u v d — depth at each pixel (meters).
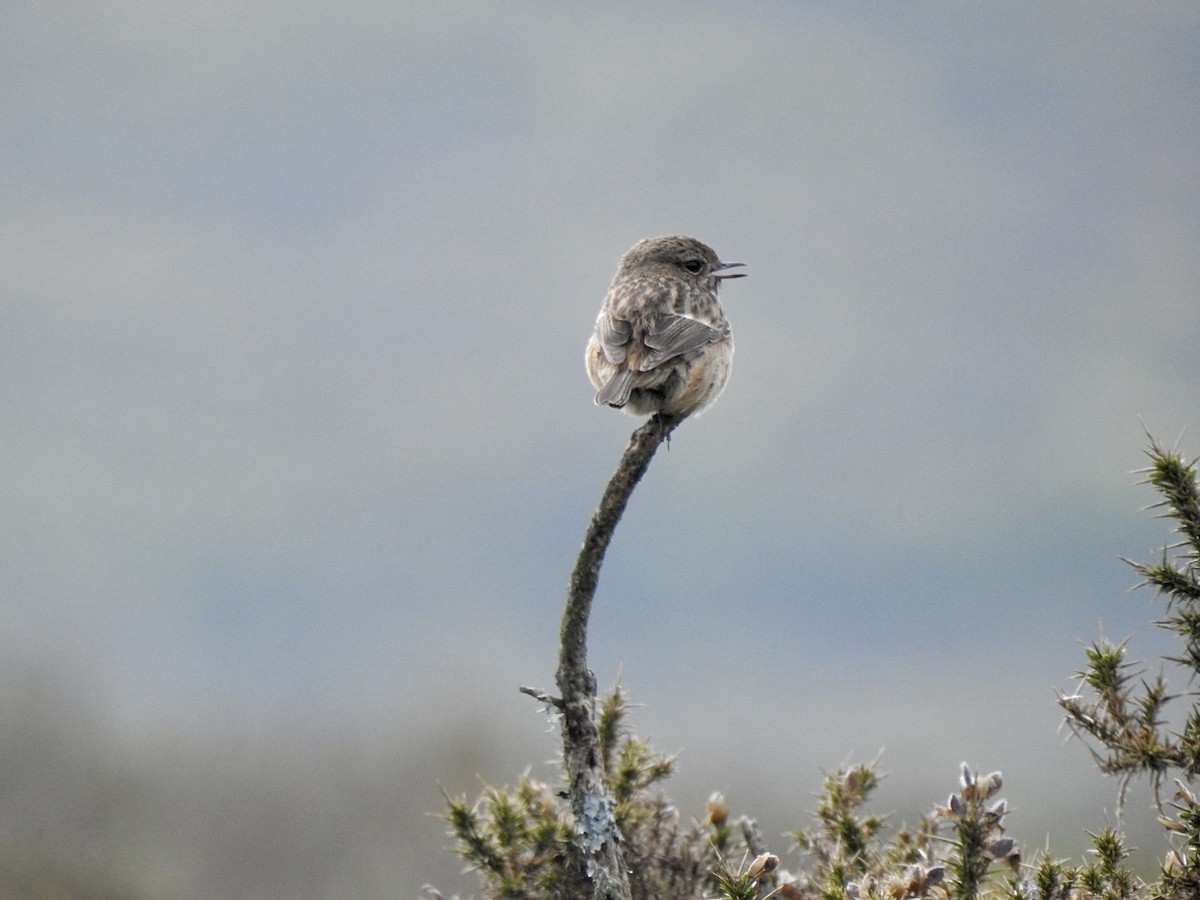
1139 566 4.72
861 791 5.47
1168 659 4.57
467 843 5.34
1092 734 4.57
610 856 4.61
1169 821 4.46
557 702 4.70
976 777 4.81
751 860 5.36
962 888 4.66
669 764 5.56
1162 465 4.76
